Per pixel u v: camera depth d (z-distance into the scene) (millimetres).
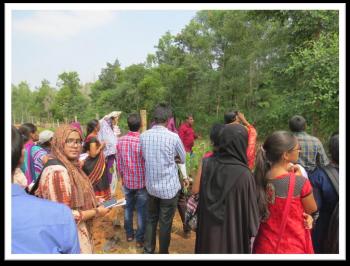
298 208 2301
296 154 2350
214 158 2580
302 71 7543
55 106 42469
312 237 2947
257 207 2342
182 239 4832
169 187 3635
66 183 2199
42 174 2219
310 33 8594
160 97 29047
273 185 2330
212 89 23656
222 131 2514
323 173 2852
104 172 4367
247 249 2357
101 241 4734
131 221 4605
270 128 11250
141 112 7074
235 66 21141
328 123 7527
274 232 2332
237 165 2391
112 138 5512
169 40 34500
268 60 17047
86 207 2389
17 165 1514
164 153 3553
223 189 2359
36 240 1417
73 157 2379
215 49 23688
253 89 18531
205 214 2465
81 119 36719
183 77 27891
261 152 2469
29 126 3869
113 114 5797
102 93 36031
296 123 3590
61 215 1494
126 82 33219
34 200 1471
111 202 2615
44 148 3854
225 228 2348
